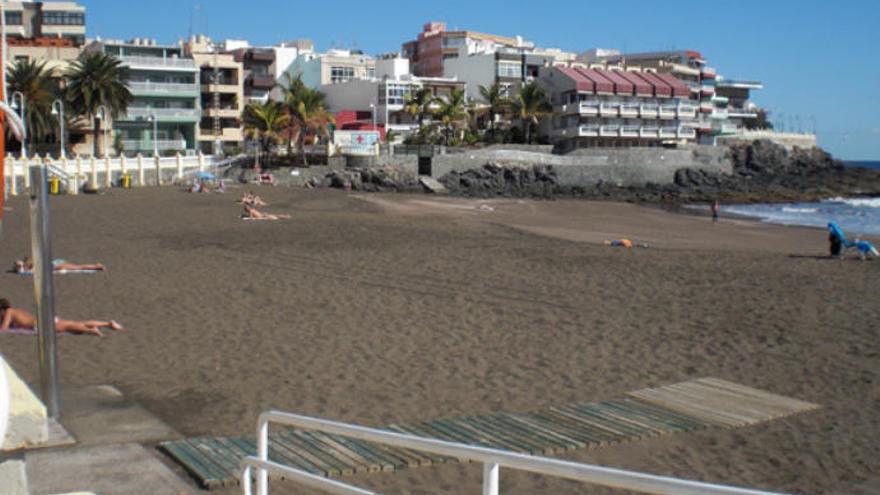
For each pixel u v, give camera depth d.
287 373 10.75
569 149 87.00
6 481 4.41
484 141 85.50
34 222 8.02
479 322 14.36
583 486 7.05
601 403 9.45
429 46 108.88
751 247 32.88
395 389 10.05
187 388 9.96
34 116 61.12
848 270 22.00
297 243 26.64
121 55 75.31
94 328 12.85
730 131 102.25
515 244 28.02
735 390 10.05
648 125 90.88
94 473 6.74
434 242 27.91
